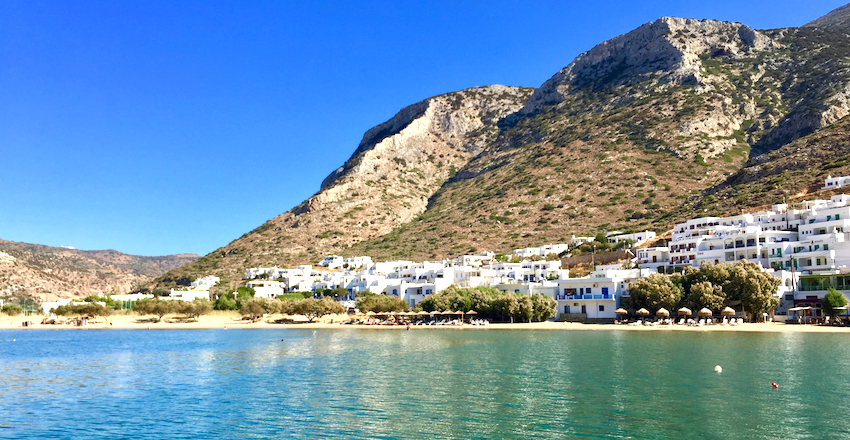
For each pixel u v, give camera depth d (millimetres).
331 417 47594
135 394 58750
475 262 199375
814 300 112750
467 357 77375
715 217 172125
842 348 76438
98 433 45031
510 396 53156
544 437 41281
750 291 110062
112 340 115125
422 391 56094
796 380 56719
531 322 131750
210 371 71625
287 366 73688
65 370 74312
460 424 44656
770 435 40438
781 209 154125
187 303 173000
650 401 50062
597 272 143500
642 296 120750
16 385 64375
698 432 41469
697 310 115625
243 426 45781
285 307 161875
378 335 114875
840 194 155000
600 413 46750
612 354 76562
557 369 66125
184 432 44750
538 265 181625
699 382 57031
